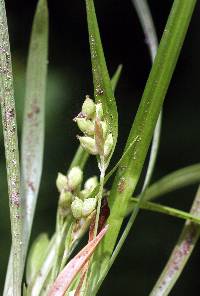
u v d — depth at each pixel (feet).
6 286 0.67
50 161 2.15
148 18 0.80
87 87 2.68
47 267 0.68
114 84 0.74
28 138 0.72
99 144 0.60
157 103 0.61
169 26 0.60
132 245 2.25
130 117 2.75
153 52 0.79
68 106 2.25
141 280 2.20
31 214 0.69
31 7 3.02
